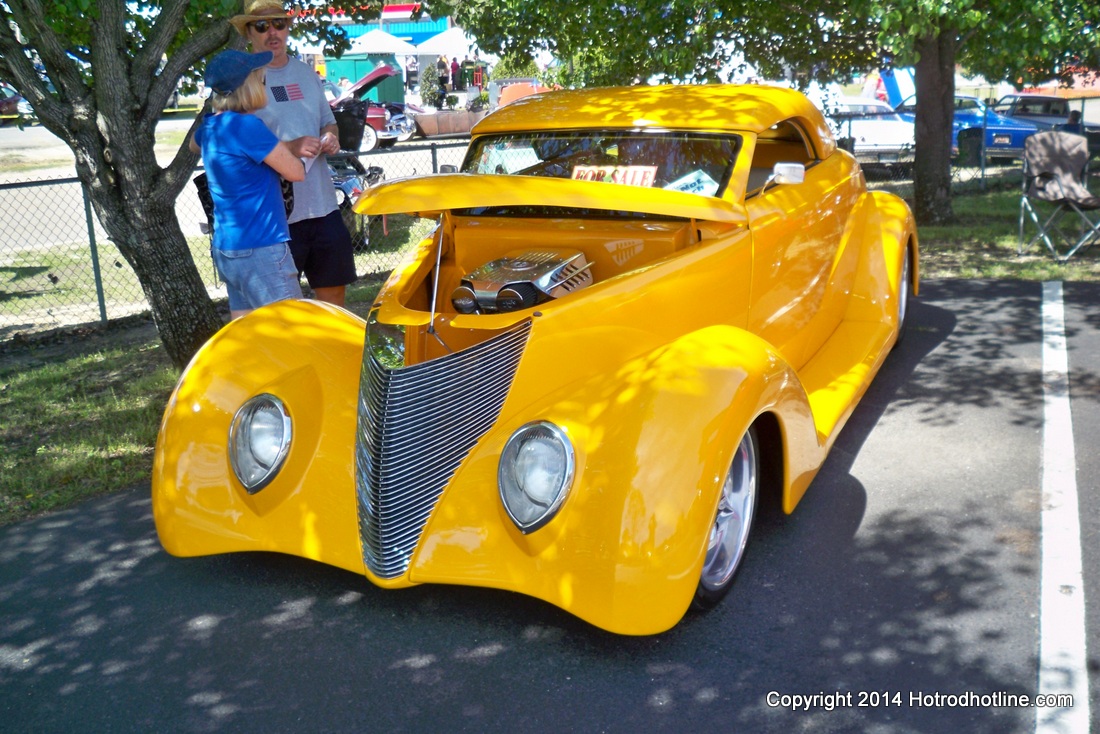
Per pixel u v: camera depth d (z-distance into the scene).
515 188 3.25
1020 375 5.36
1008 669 2.80
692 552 2.78
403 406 3.12
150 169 5.79
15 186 7.45
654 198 3.51
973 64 12.97
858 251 5.34
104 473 4.62
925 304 7.02
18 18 5.27
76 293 9.25
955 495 3.94
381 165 17.36
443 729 2.66
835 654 2.92
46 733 2.72
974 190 14.24
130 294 9.17
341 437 3.36
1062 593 3.17
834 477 4.18
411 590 3.39
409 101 30.59
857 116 16.20
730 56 10.97
